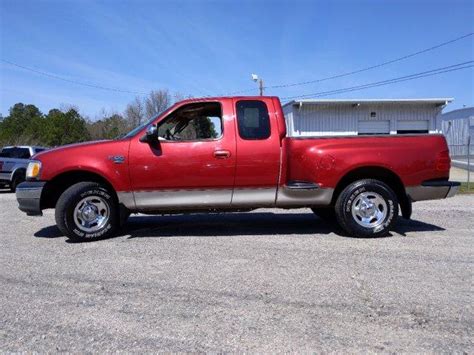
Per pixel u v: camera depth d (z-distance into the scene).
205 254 5.22
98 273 4.49
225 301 3.67
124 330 3.12
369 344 2.88
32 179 6.03
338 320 3.27
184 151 5.89
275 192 6.09
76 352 2.81
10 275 4.45
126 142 5.94
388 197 6.13
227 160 5.92
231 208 6.12
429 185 6.20
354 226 6.09
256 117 6.04
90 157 5.89
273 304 3.59
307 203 6.18
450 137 37.59
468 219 7.79
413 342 2.91
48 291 3.96
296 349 2.82
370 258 5.00
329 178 6.10
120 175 5.89
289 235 6.36
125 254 5.27
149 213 6.18
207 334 3.05
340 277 4.29
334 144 6.19
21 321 3.29
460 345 2.87
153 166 5.88
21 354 2.79
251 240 6.02
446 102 27.97
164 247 5.61
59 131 41.66
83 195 5.97
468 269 4.55
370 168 6.21
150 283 4.15
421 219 7.80
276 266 4.68
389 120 28.45
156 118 6.05
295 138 6.31
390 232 6.54
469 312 3.40
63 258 5.12
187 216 8.27
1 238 6.38
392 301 3.64
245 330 3.11
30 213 6.06
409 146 6.20
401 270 4.52
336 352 2.78
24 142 34.22
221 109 6.03
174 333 3.07
